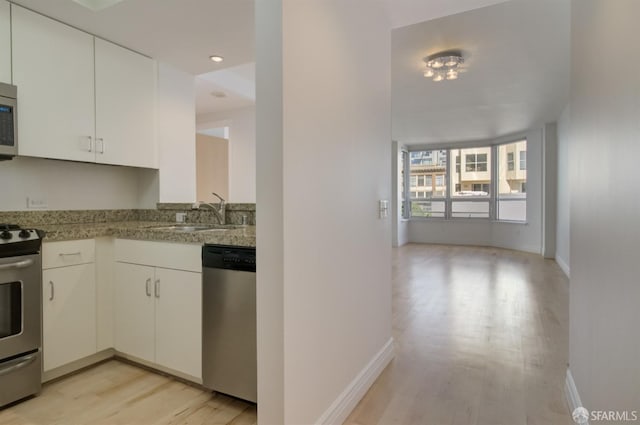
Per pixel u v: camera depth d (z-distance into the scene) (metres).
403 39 2.99
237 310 1.74
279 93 1.31
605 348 1.33
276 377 1.35
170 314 2.00
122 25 2.27
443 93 4.42
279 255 1.33
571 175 1.98
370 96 2.04
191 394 1.91
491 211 7.96
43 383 2.01
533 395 1.91
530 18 2.67
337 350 1.70
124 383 2.02
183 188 3.05
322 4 1.55
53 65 2.18
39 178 2.43
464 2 2.07
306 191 1.45
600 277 1.40
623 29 1.17
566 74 3.77
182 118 3.03
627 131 1.13
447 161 8.41
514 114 5.52
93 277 2.20
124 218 2.95
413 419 1.72
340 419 1.68
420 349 2.49
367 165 2.02
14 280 1.81
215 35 2.40
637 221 1.05
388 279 2.34
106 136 2.47
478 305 3.51
